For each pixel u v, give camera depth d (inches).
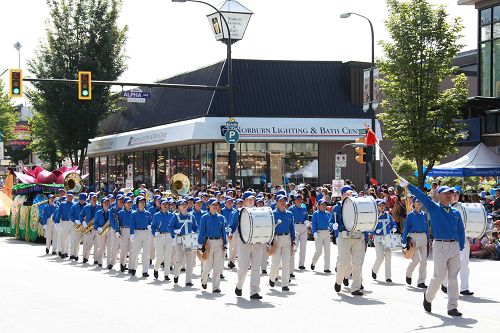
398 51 1278.3
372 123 1300.4
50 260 970.7
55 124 2028.8
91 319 505.7
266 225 597.3
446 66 1280.8
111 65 2041.1
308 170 1712.6
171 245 759.1
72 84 2011.6
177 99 1833.2
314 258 829.2
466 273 628.4
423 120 1282.0
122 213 840.3
